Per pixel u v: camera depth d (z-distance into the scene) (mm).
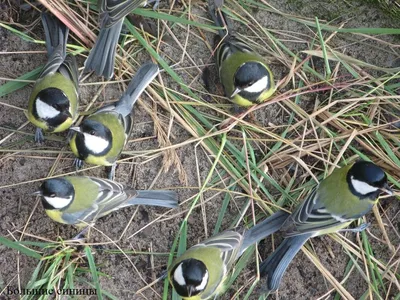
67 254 10531
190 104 11594
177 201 10836
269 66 12062
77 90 10977
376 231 11203
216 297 10648
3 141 11086
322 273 10844
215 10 12102
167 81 11711
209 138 11430
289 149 11484
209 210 11148
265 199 11219
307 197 10617
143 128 11422
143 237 10898
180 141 11445
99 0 11266
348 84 11938
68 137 11055
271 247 11023
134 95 11055
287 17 12398
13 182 10914
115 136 10578
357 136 11641
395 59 12305
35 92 10680
